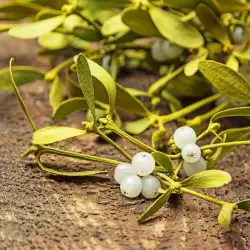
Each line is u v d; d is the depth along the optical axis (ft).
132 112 1.44
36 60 1.72
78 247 1.20
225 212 1.19
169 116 1.41
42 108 1.55
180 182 1.25
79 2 1.48
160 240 1.21
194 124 1.41
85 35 1.49
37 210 1.26
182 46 1.40
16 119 1.50
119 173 1.28
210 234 1.23
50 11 1.48
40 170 1.34
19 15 1.57
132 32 1.48
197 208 1.28
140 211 1.26
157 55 1.51
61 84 1.56
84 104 1.40
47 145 1.39
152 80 1.63
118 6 1.50
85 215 1.25
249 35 1.41
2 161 1.36
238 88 1.31
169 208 1.27
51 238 1.21
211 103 1.54
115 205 1.27
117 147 1.29
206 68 1.31
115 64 1.52
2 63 1.70
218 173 1.22
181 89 1.50
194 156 1.27
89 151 1.41
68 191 1.30
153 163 1.26
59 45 1.56
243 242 1.22
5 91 1.60
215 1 1.38
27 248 1.19
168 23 1.39
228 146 1.31
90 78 1.22
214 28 1.41
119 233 1.22
